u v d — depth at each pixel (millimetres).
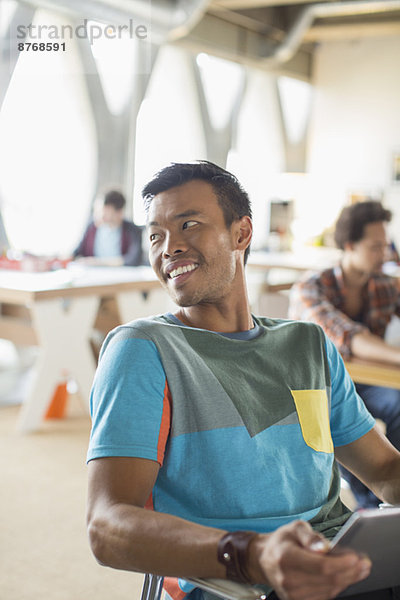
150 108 7609
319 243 7902
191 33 6922
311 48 9148
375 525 884
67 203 6871
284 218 7723
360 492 2234
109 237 5414
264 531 1104
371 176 8930
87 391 4168
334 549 876
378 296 2703
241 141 9078
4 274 4195
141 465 1021
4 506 2844
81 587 2232
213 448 1095
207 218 1192
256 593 888
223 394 1126
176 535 907
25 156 6391
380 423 4168
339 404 1345
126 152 7277
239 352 1191
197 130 8234
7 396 4566
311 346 1292
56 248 6793
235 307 1252
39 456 3463
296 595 775
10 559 2400
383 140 8828
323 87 9211
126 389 1062
